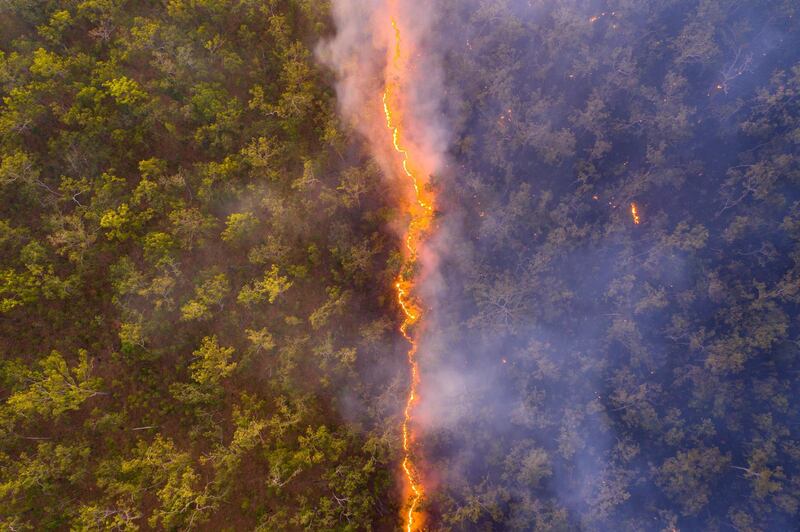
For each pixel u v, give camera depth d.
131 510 25.38
